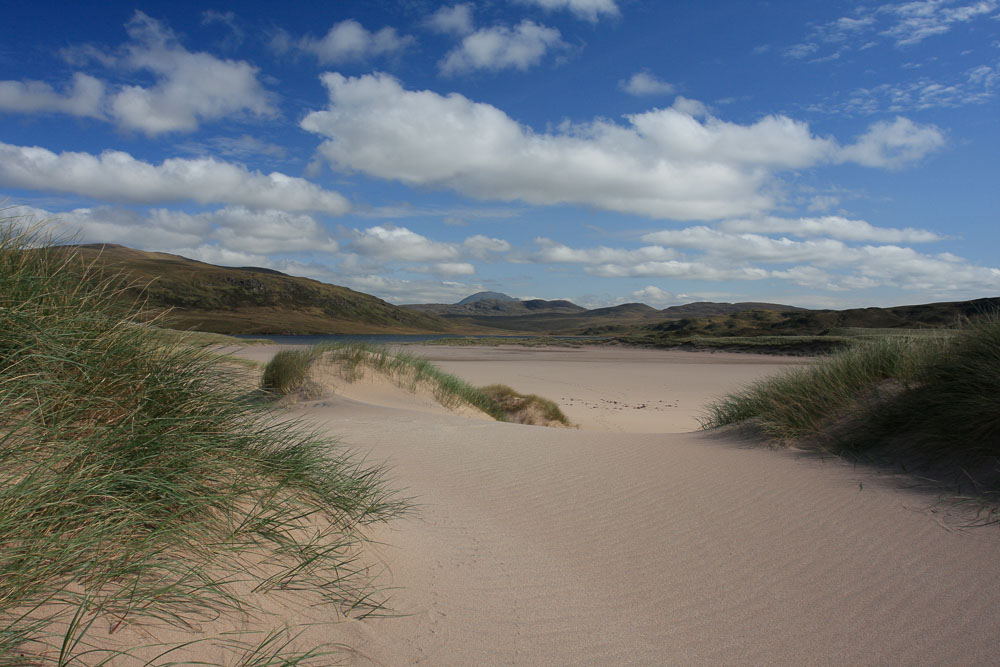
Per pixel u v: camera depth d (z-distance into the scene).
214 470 2.80
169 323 3.49
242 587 2.28
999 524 3.44
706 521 4.05
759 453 5.79
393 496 4.52
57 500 2.09
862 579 3.01
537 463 5.99
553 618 2.71
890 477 4.54
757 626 2.62
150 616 1.90
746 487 4.73
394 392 12.95
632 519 4.19
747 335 85.12
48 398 2.45
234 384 3.63
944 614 2.61
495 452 6.55
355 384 12.60
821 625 2.60
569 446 6.84
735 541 3.66
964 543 3.29
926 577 2.96
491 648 2.39
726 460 5.66
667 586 3.08
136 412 2.66
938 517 3.69
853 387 6.45
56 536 1.95
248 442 3.23
